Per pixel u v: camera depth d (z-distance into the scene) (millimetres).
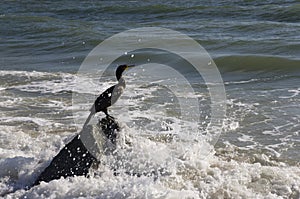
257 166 22109
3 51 62719
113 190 19281
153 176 20641
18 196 20328
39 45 65500
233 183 20375
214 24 71625
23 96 37469
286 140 26031
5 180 22219
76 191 19734
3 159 23281
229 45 56562
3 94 38312
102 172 21750
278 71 43000
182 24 73812
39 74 45375
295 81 38781
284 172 21391
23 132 28406
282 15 74688
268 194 19438
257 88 37156
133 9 92688
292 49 52281
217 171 21562
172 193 18734
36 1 124438
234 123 29047
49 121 30766
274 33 61750
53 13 101625
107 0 115438
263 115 30188
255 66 44781
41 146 25703
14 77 44250
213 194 19641
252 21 72938
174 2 100625
